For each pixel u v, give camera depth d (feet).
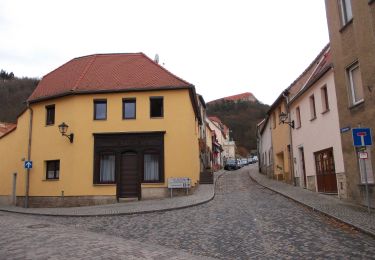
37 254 28.55
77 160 77.41
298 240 32.83
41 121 84.48
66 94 80.02
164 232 39.09
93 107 79.00
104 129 77.87
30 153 84.64
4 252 29.43
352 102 53.93
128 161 77.41
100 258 27.22
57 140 80.79
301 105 79.30
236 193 79.71
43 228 42.86
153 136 77.00
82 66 90.68
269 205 57.11
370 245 30.30
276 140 110.32
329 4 58.70
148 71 83.97
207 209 55.42
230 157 279.49
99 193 76.13
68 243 32.73
